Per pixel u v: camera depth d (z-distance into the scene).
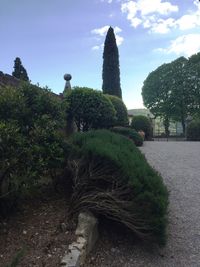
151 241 4.93
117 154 5.27
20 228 4.94
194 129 25.97
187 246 5.13
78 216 5.00
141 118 24.66
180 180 8.58
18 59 24.30
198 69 39.50
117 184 4.93
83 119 13.23
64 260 4.16
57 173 6.17
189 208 6.59
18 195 5.12
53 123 5.81
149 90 41.72
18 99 5.79
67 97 13.07
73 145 5.94
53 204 5.70
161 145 17.23
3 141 4.64
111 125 14.57
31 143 5.21
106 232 5.25
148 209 4.79
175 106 40.44
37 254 4.36
